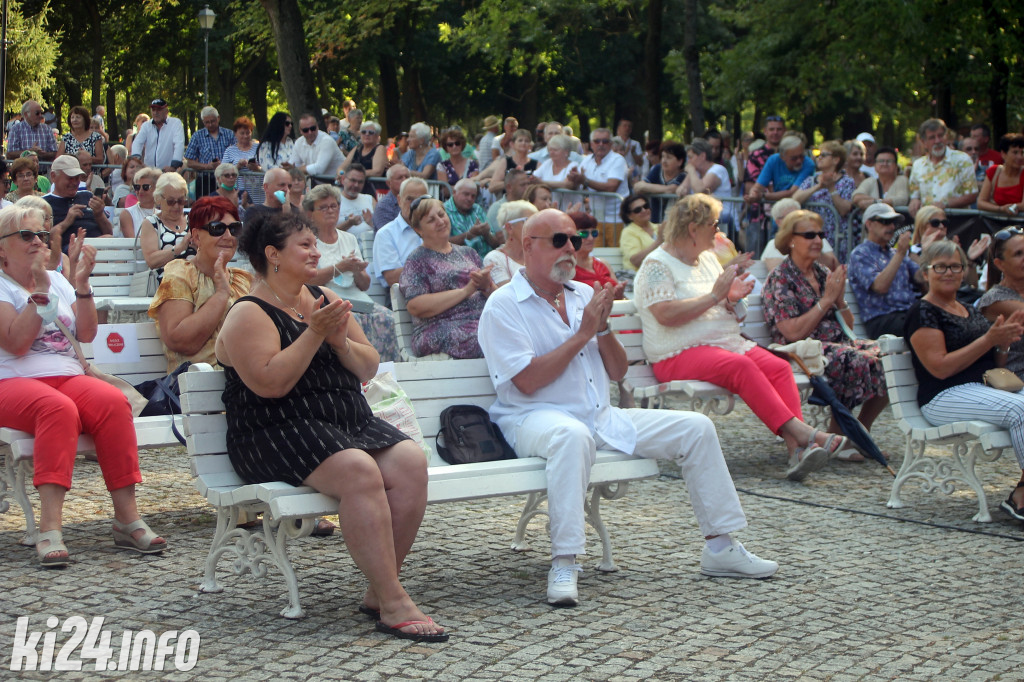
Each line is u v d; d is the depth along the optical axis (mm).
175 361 5898
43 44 36406
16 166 9711
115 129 42469
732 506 4941
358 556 4145
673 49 33656
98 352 5887
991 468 7410
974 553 5418
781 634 4227
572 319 5168
